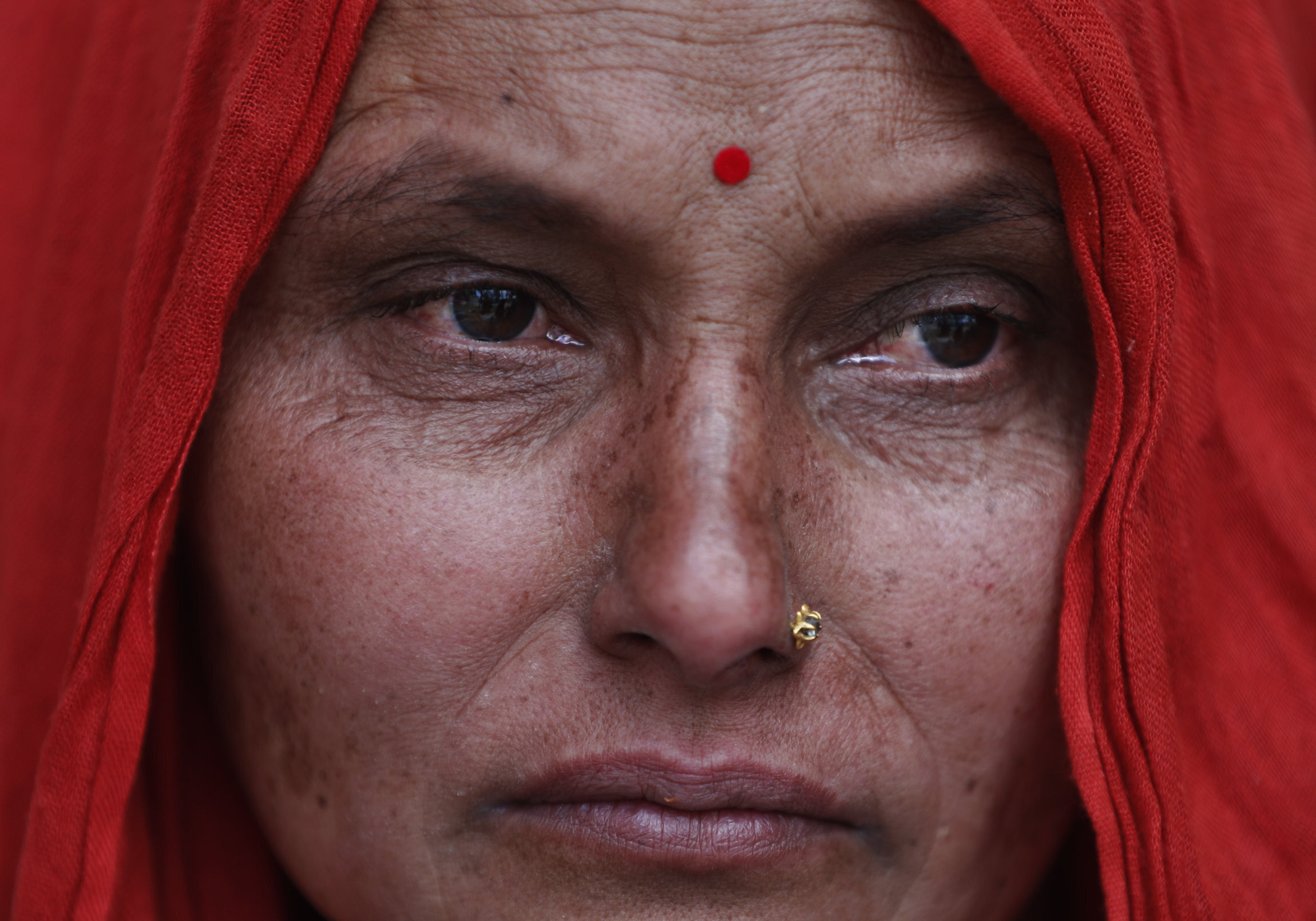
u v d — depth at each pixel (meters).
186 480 1.50
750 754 1.36
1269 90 1.72
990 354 1.48
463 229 1.33
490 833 1.40
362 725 1.40
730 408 1.34
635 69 1.28
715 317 1.35
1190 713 1.57
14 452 1.69
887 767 1.41
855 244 1.34
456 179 1.30
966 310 1.45
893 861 1.45
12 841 1.67
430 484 1.37
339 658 1.39
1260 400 1.67
